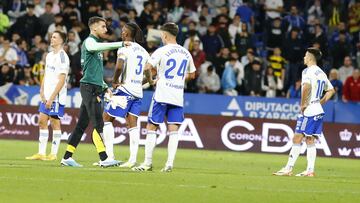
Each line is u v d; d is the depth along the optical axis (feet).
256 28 264.72
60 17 239.50
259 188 117.70
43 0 255.50
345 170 168.25
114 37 239.91
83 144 207.72
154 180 121.60
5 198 98.78
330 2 268.41
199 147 212.23
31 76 231.91
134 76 139.23
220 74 239.30
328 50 249.96
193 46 238.48
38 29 244.01
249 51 236.63
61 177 120.78
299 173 152.76
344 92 231.71
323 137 210.59
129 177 123.85
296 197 109.09
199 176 131.44
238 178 131.64
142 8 261.85
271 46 252.42
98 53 137.59
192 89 237.45
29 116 216.13
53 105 152.76
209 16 260.62
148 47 234.17
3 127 216.54
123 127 211.41
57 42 151.43
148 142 135.03
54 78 152.35
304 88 140.15
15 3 255.50
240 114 230.27
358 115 230.07
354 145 209.97
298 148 142.51
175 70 133.18
